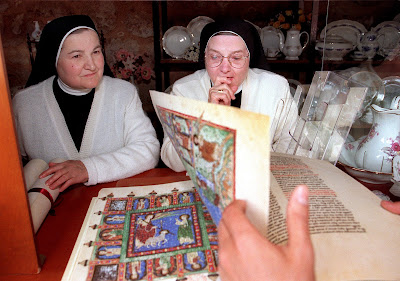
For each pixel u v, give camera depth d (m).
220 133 0.47
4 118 0.51
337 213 0.54
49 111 1.35
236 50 1.27
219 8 3.26
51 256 0.64
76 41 1.20
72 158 1.38
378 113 0.94
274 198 0.58
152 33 3.35
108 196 0.79
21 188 0.54
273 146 1.28
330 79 0.92
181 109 0.56
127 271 0.54
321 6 3.20
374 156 0.93
